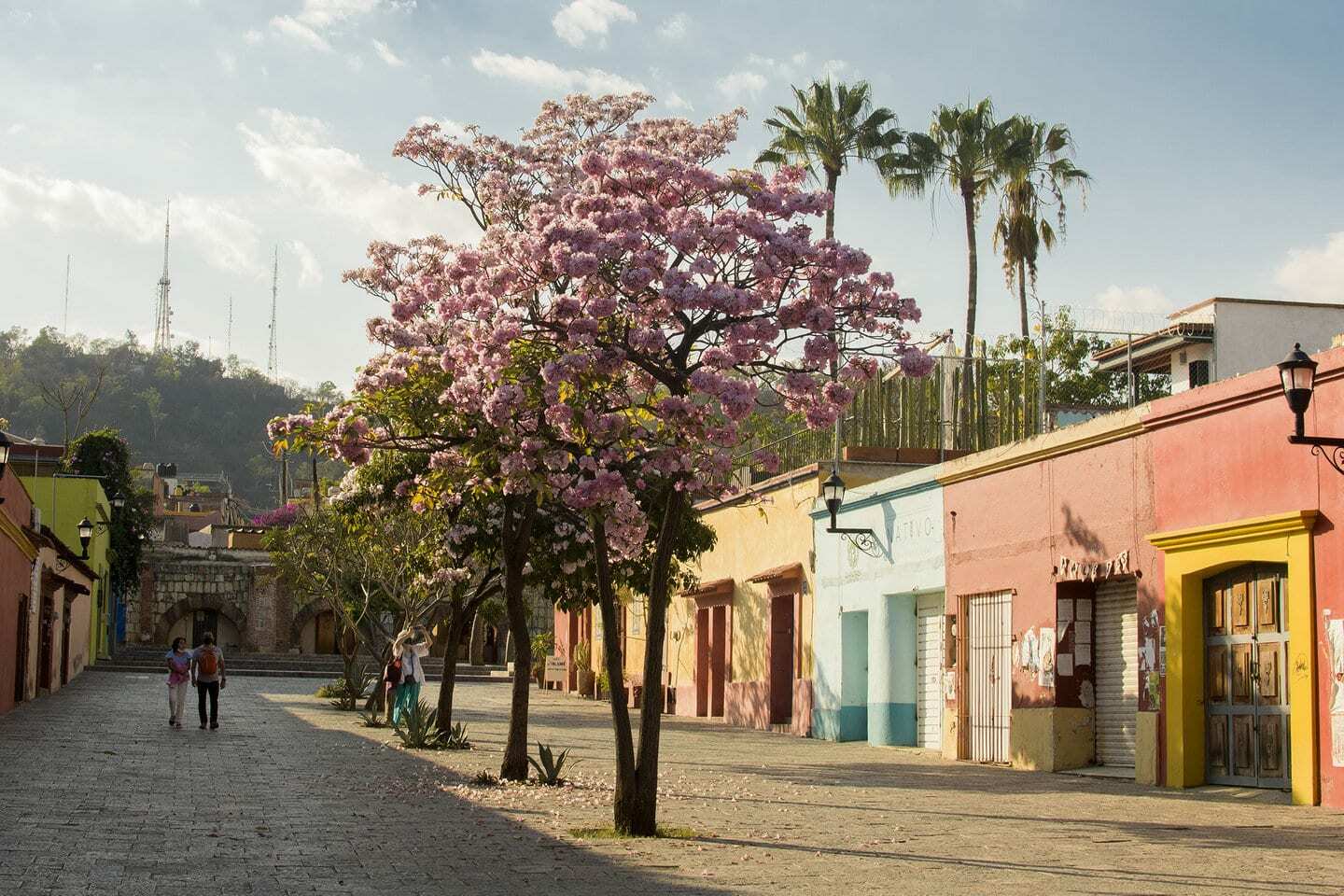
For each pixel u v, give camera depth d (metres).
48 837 11.66
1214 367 29.31
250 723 26.86
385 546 27.12
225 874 10.02
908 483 24.38
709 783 17.67
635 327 12.54
